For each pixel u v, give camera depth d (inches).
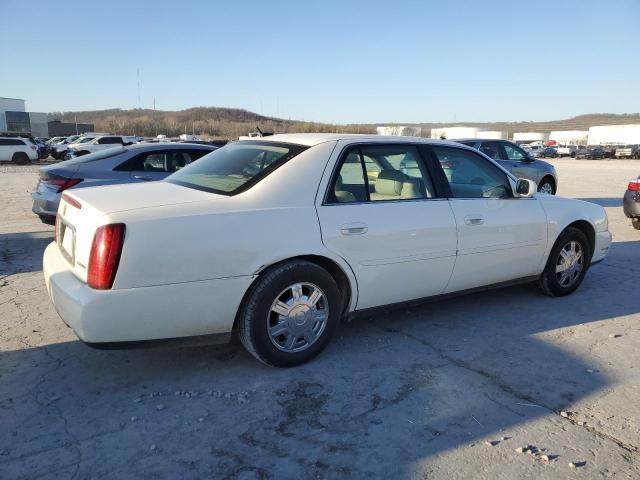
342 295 149.7
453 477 99.0
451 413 121.2
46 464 100.7
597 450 108.0
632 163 1793.8
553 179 514.6
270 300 132.7
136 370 140.0
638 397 130.0
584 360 150.7
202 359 146.9
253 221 130.0
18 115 2812.5
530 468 101.9
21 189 623.5
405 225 153.1
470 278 173.8
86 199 131.1
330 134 159.2
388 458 104.4
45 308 185.9
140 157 296.0
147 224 118.9
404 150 162.7
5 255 265.9
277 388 131.3
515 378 139.0
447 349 156.8
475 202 172.9
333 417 118.7
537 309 193.8
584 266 211.8
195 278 123.0
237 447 107.2
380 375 139.2
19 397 125.3
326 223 139.8
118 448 106.1
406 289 158.6
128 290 117.1
